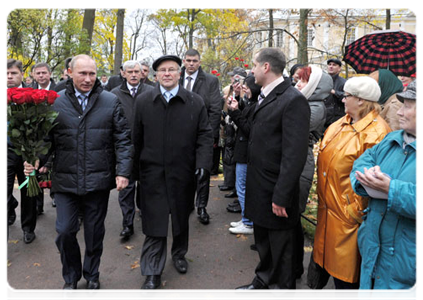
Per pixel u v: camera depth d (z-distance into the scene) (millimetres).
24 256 3662
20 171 3824
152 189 3016
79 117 2773
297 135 2393
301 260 3008
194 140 3076
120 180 2832
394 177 1828
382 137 2211
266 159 2578
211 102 4734
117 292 2990
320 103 2902
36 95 2656
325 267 2414
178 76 3023
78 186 2758
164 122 3004
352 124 2359
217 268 3371
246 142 3965
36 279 3229
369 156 2025
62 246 2787
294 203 2584
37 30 13414
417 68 4148
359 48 4535
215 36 18422
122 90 4473
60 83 4906
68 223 2762
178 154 3016
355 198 2238
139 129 3098
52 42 13727
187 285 3074
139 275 3273
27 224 3965
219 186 5789
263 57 2602
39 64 4895
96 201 2896
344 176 2285
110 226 4398
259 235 2809
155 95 3000
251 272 3293
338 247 2301
